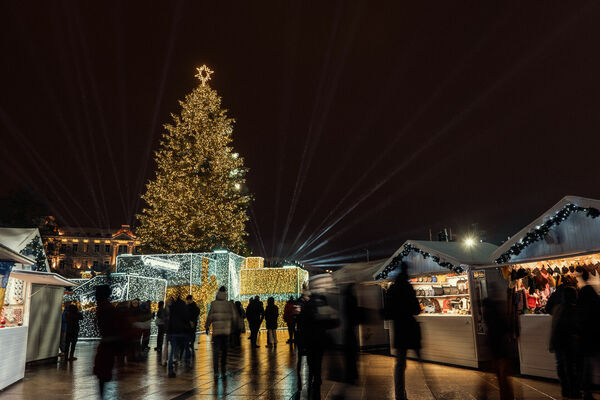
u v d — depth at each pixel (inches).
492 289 251.6
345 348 276.4
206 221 1266.0
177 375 377.4
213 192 1337.4
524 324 370.6
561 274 393.7
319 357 263.4
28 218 1577.3
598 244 318.0
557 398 275.1
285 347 619.8
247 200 1408.7
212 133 1378.0
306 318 270.1
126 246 4340.6
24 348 371.2
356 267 599.5
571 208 337.1
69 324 493.0
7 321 371.6
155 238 1263.5
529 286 419.2
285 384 327.6
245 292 1094.4
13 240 417.7
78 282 830.5
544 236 356.8
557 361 284.2
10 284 382.3
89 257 4227.4
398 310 260.2
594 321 262.8
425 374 374.9
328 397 277.1
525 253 374.3
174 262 950.4
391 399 269.9
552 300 336.8
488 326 246.4
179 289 917.2
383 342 595.2
